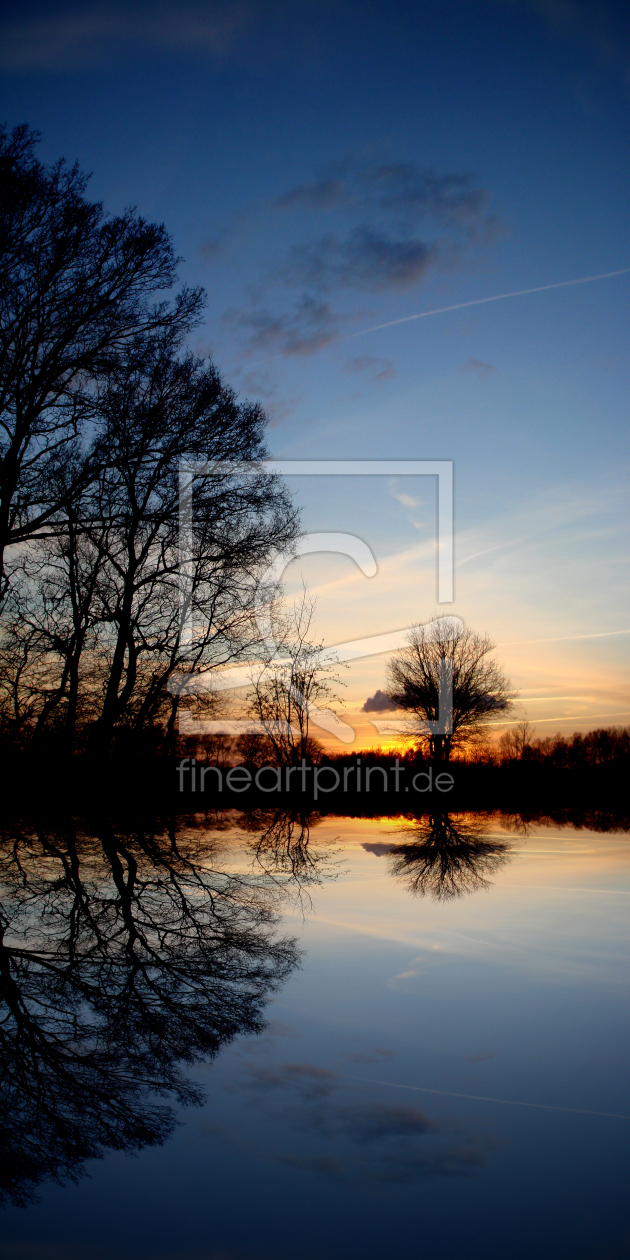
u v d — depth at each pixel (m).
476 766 28.38
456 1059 2.72
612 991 3.45
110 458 13.98
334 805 16.91
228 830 10.51
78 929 4.55
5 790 13.61
